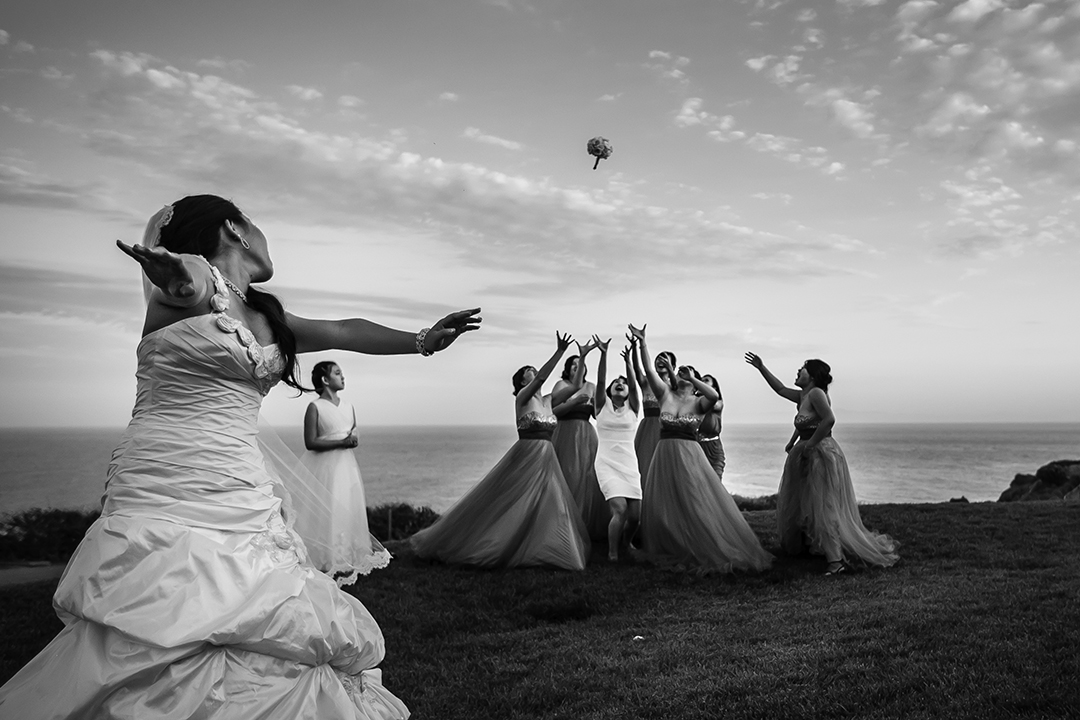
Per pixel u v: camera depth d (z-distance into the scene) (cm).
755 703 456
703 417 1014
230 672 235
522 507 970
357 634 265
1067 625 568
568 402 1150
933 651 525
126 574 239
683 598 796
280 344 279
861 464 9175
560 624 712
